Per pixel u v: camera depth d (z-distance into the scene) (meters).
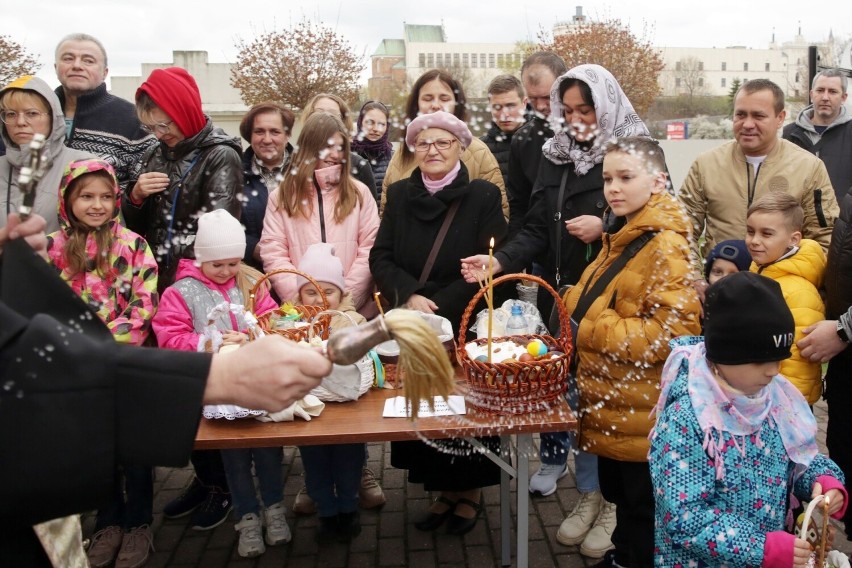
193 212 2.94
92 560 2.66
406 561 2.68
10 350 0.83
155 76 2.90
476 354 2.15
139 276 2.50
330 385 2.11
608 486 2.32
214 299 2.54
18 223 0.91
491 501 3.11
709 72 44.75
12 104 2.64
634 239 2.13
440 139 2.67
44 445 0.82
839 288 2.14
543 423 1.96
